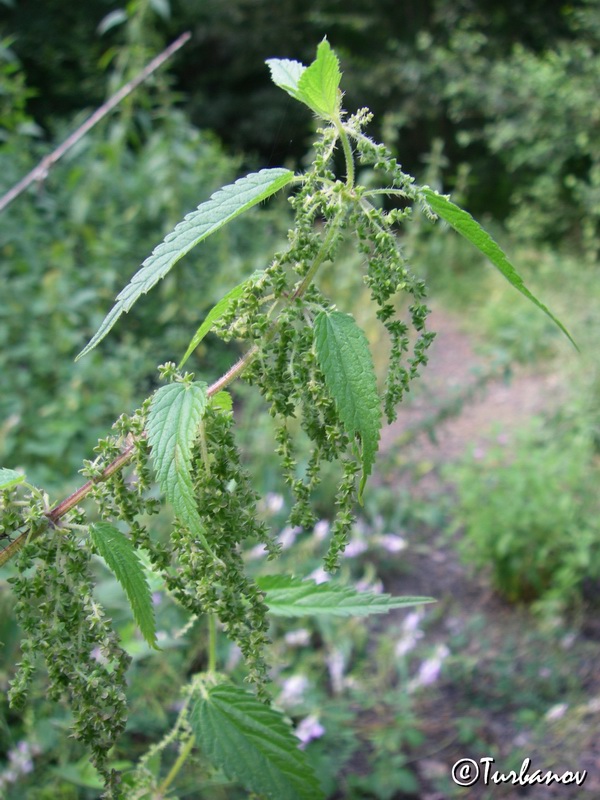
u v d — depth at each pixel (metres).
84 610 1.13
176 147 6.09
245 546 3.84
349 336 1.10
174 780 2.62
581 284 8.84
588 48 11.49
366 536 4.72
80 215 5.63
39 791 2.49
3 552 1.15
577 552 4.46
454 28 14.59
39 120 12.27
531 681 3.95
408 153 15.14
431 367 7.90
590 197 10.20
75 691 1.12
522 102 11.68
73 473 4.09
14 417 3.89
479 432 6.65
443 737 3.59
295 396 1.14
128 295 1.06
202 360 5.13
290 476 1.16
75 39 12.02
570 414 5.48
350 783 3.23
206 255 5.87
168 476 1.05
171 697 2.89
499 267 1.14
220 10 14.26
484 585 4.80
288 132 14.15
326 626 3.62
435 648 3.86
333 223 1.13
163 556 1.15
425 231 9.48
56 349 4.78
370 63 14.99
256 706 1.46
